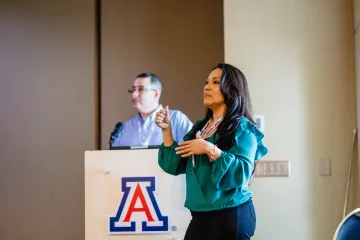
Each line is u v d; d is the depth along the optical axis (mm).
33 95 4543
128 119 4535
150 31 4594
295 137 3633
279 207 3590
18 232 4449
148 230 2574
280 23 3727
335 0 3695
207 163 2232
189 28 4570
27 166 4492
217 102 2334
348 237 2301
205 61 4531
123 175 2615
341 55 3660
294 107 3654
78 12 4570
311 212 3570
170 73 4551
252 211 2277
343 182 3568
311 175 3598
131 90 4297
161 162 2445
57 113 4516
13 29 4598
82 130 4492
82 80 4527
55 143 4492
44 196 4461
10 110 4547
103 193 2621
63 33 4570
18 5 4613
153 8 4609
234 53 3727
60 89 4531
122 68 4582
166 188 2582
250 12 3748
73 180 4453
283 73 3684
